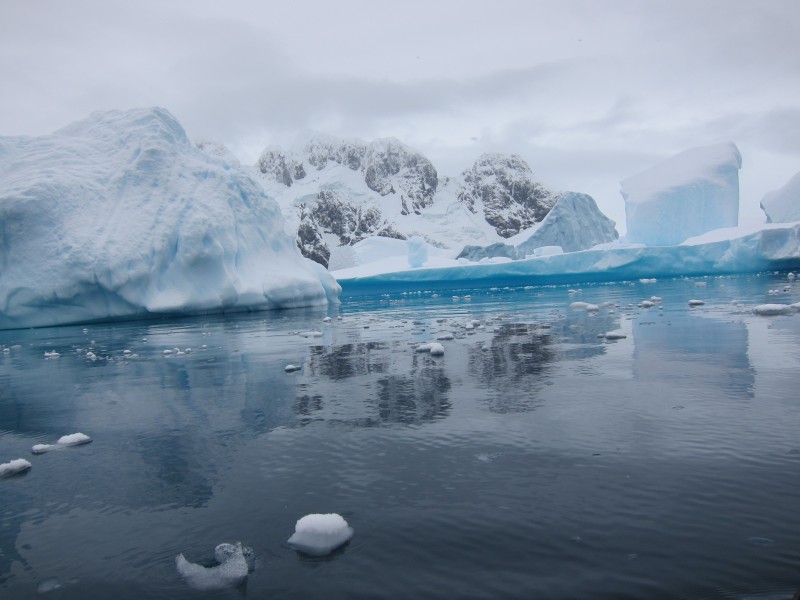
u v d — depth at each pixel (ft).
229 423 18.04
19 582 9.16
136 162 70.13
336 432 16.38
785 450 12.95
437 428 16.22
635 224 134.41
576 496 11.16
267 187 402.31
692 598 7.70
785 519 9.78
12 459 15.65
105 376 28.84
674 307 50.67
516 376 23.02
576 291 91.61
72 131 78.84
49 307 61.46
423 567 8.91
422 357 29.48
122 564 9.58
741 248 104.37
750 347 26.58
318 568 9.07
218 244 67.00
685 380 20.45
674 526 9.74
